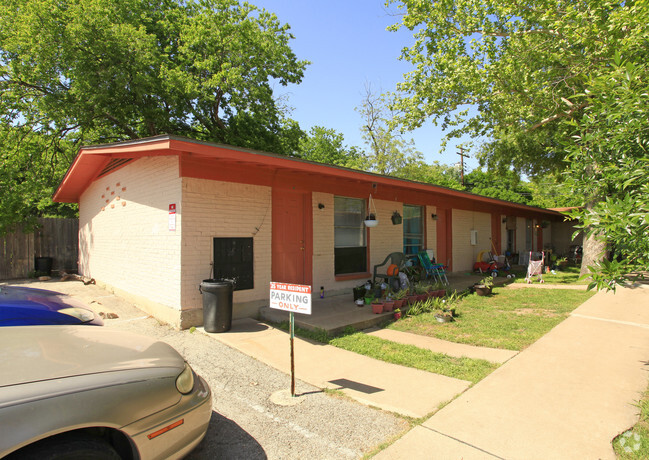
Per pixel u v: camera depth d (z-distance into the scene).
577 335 6.02
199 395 2.72
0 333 2.87
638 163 3.54
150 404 2.36
